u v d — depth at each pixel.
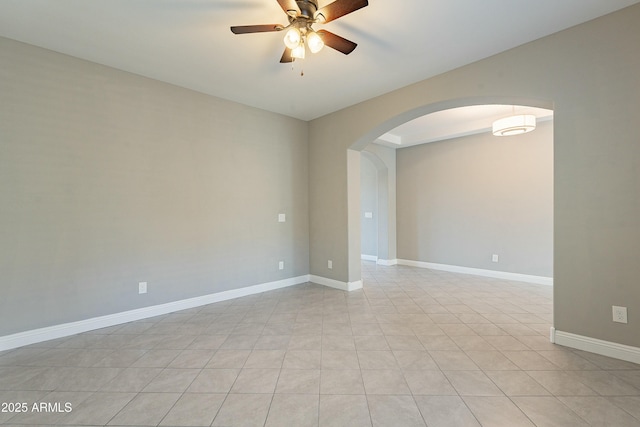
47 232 2.74
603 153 2.34
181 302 3.58
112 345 2.63
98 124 3.01
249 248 4.23
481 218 5.47
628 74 2.23
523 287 4.61
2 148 2.54
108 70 3.08
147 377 2.11
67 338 2.77
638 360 2.21
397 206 6.75
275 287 4.53
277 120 4.57
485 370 2.18
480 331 2.90
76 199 2.89
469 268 5.64
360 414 1.71
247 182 4.21
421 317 3.30
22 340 2.61
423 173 6.29
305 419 1.67
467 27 2.46
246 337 2.79
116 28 2.45
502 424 1.62
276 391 1.94
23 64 2.64
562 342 2.56
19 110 2.61
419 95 3.45
